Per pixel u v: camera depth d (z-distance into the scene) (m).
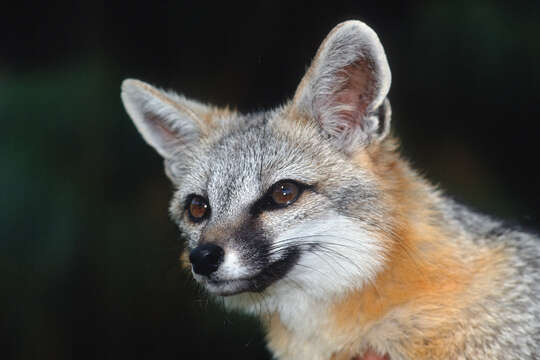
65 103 11.18
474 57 11.53
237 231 6.18
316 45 12.70
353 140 6.49
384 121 6.38
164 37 12.88
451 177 12.67
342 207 6.21
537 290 6.23
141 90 7.69
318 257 6.16
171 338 11.42
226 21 12.79
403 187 6.52
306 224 6.20
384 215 6.18
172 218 7.41
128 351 11.42
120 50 12.45
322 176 6.30
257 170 6.49
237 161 6.68
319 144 6.55
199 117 7.69
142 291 11.28
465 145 12.91
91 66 11.76
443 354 6.00
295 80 12.85
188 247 6.99
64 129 11.06
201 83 13.19
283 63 13.09
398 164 6.71
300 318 6.50
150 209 11.59
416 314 6.05
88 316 11.23
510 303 6.08
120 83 11.75
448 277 6.15
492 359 5.95
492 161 12.88
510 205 12.27
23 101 11.12
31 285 10.79
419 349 6.04
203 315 11.30
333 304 6.28
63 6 12.45
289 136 6.69
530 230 6.98
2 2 12.41
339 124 6.59
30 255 10.61
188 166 7.46
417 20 11.92
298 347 6.65
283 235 6.21
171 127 7.84
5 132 10.91
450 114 12.60
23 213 10.55
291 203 6.30
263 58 13.04
